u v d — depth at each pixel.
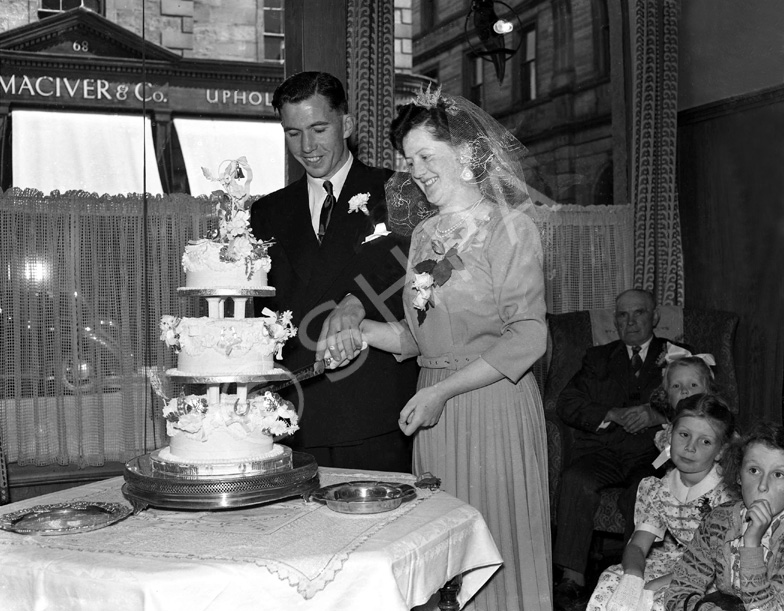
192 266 2.08
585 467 4.05
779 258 4.93
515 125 6.42
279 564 1.67
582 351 4.70
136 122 7.60
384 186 2.82
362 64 4.74
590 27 6.08
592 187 6.12
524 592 2.37
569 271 5.52
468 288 2.37
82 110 7.42
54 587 1.66
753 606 2.22
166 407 2.09
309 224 2.85
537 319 2.33
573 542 3.96
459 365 2.42
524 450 2.39
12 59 7.13
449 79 6.91
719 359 4.58
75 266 4.97
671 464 3.32
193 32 7.65
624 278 5.60
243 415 2.07
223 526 1.93
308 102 2.73
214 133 7.87
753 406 5.12
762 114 5.01
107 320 5.02
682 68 5.61
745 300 5.18
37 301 4.91
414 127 2.37
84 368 4.97
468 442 2.38
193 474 1.99
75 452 4.96
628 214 5.61
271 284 2.89
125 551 1.75
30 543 1.82
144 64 7.23
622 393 4.34
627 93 5.80
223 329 2.03
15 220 4.89
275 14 8.04
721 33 5.26
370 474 2.47
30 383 4.89
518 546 2.37
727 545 2.38
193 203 5.17
